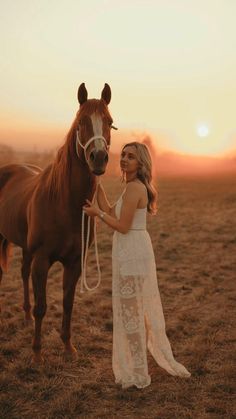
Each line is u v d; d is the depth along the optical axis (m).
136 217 3.43
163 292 6.18
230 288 6.39
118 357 3.52
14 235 4.75
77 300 5.76
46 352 4.18
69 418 3.06
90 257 8.42
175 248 9.23
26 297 5.01
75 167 3.66
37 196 3.96
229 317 5.16
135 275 3.40
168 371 3.67
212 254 8.70
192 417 3.06
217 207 17.80
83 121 3.45
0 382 3.53
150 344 3.69
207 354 4.09
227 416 3.08
